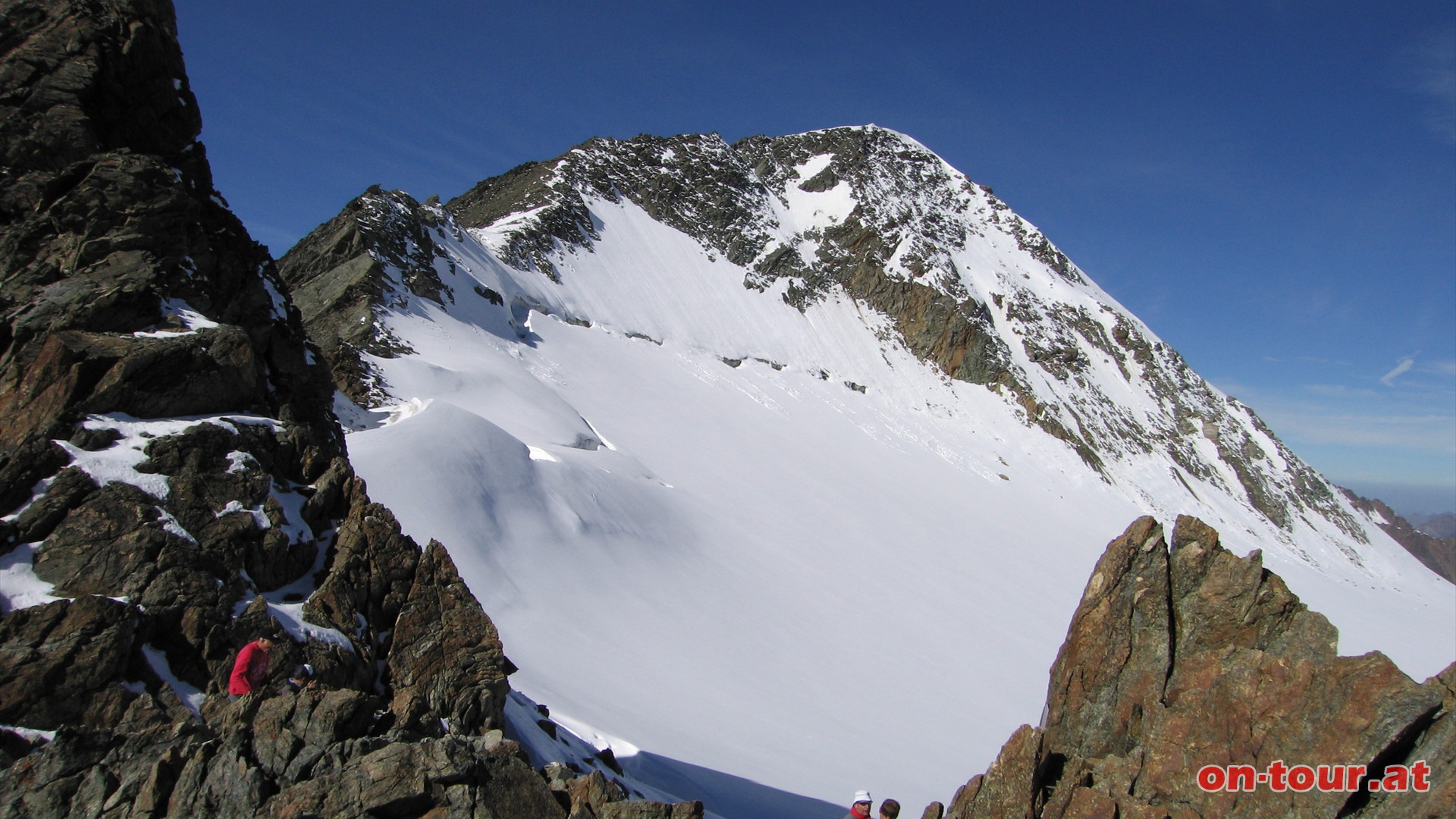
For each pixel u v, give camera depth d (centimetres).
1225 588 974
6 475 1038
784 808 1897
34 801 789
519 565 3297
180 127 1611
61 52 1442
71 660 915
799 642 3681
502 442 3988
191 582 1036
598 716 2112
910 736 2870
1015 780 911
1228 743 890
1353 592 8162
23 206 1345
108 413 1177
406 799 809
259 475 1210
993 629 4616
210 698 963
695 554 4397
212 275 1489
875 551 5547
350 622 1155
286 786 819
